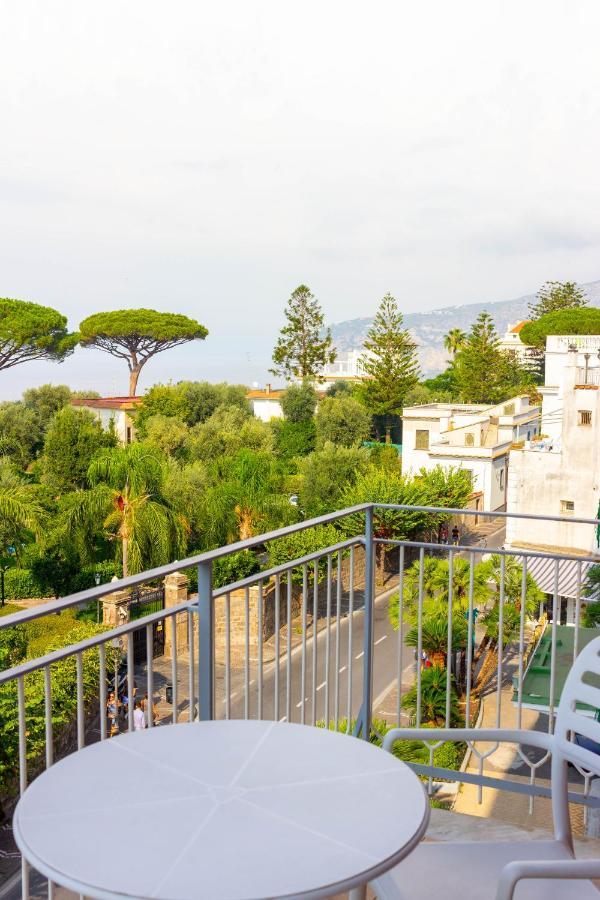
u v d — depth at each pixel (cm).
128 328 7944
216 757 202
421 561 396
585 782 342
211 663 290
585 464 2686
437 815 347
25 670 225
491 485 4534
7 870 913
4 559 3078
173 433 4797
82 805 178
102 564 2966
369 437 6272
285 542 2558
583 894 215
